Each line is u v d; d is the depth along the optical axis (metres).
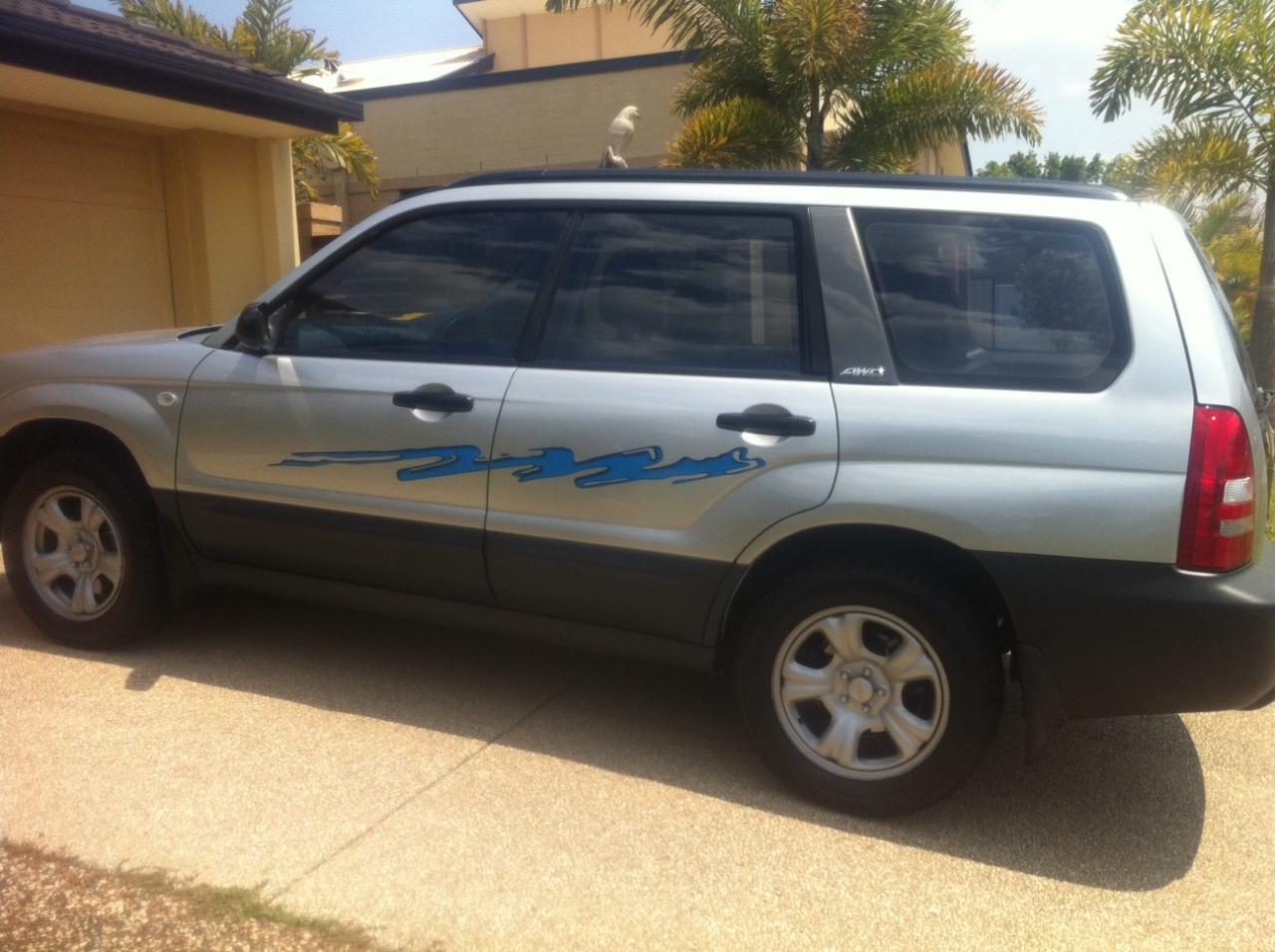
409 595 3.90
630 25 21.55
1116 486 2.98
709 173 3.62
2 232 7.98
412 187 16.02
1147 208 3.21
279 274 10.02
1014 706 4.22
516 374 3.63
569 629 3.67
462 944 2.65
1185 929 2.83
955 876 3.04
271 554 4.06
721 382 3.38
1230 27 10.88
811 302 3.35
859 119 11.62
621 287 3.60
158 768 3.43
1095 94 11.57
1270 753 3.89
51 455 4.29
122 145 8.94
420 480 3.72
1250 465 2.98
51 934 2.60
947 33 11.59
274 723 3.80
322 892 2.82
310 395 3.88
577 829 3.20
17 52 6.66
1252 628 2.91
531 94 15.08
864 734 3.38
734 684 3.49
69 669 4.18
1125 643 3.01
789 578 3.36
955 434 3.12
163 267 9.43
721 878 2.98
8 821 3.08
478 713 3.97
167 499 4.14
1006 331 3.19
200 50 8.47
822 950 2.70
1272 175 11.08
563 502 3.53
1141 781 3.66
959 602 3.17
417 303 3.87
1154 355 3.02
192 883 2.83
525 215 3.77
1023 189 3.29
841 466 3.21
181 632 4.63
